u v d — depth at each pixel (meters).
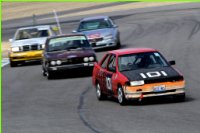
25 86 67.75
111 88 50.72
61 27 151.50
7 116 48.16
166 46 93.62
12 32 155.88
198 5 181.75
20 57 90.19
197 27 119.38
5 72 84.31
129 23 145.75
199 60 75.50
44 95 59.28
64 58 71.38
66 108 50.09
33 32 93.94
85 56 71.69
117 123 40.66
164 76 47.47
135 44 101.50
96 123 41.50
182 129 36.81
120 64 50.31
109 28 97.75
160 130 36.97
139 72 48.56
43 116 46.81
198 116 41.00
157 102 48.81
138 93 47.28
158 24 134.38
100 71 53.47
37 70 83.38
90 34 95.81
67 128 40.38
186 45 92.69
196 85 57.16
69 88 62.81
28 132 40.03
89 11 198.88
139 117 42.34
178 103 47.34
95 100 53.69
